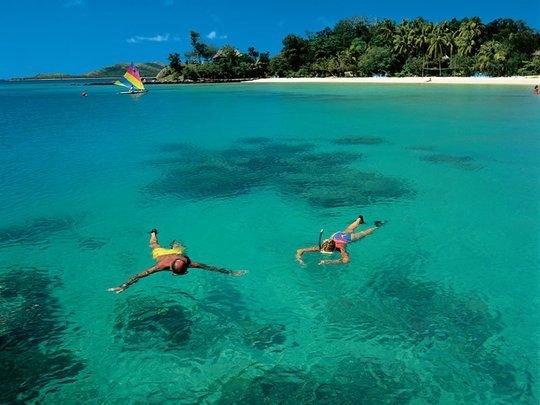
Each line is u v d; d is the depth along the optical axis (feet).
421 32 282.15
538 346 21.47
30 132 88.33
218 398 18.80
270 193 46.09
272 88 258.98
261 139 77.77
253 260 31.14
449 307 24.93
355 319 24.00
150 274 26.55
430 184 48.11
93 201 44.27
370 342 22.08
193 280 28.27
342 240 32.01
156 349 21.81
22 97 220.84
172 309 25.13
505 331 22.67
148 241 34.73
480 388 18.95
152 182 50.70
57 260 31.53
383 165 56.75
